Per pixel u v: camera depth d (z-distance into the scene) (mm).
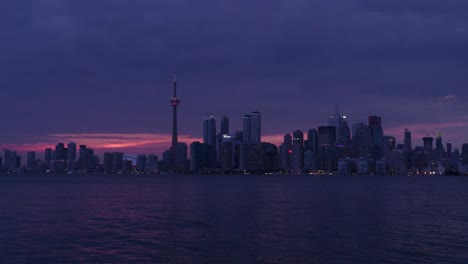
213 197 129500
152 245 46781
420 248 44969
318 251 43500
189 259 40156
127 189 187625
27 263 38781
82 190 177500
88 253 42750
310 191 170000
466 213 80625
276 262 38938
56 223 65438
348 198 125750
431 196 138625
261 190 178625
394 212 82250
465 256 41094
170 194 146625
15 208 90875
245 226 61500
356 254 42156
